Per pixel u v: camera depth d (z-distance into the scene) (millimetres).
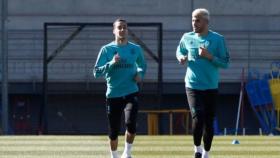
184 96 83125
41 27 85000
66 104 82438
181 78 83250
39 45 83812
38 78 82625
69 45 83062
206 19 28531
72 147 39562
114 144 29656
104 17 85750
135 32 84375
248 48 84562
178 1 85938
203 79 28219
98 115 82688
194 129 28031
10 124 82000
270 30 85938
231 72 83438
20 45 83625
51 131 81812
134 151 36719
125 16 85750
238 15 86312
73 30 83125
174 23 85750
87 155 34656
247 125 81000
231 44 84688
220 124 82500
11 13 84562
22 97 82625
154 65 82938
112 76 29156
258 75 82125
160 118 73625
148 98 82438
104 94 82750
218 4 86375
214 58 28094
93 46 83438
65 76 82562
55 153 35750
